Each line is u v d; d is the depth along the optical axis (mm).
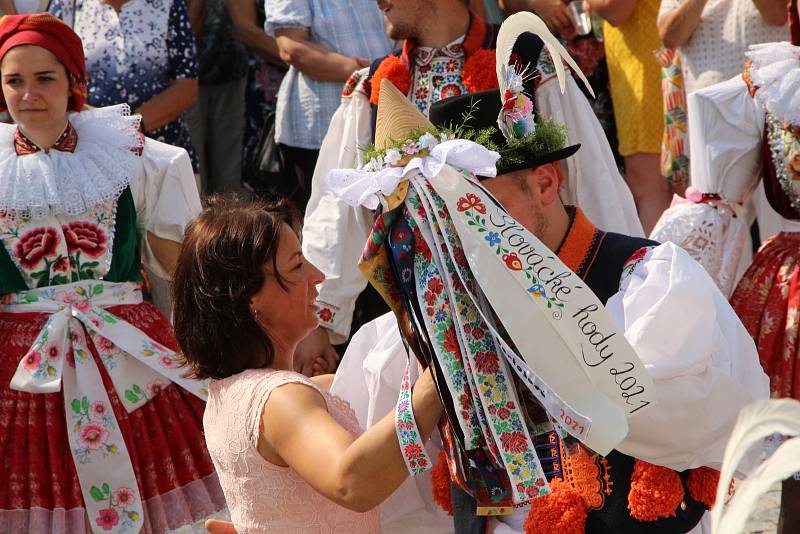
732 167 6961
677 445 4648
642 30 10609
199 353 4500
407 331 4492
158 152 7652
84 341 7238
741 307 7051
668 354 4625
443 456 5336
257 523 4391
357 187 4402
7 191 7141
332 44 10625
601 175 7223
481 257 4168
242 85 12664
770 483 2609
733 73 9859
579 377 4105
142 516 7109
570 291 4133
